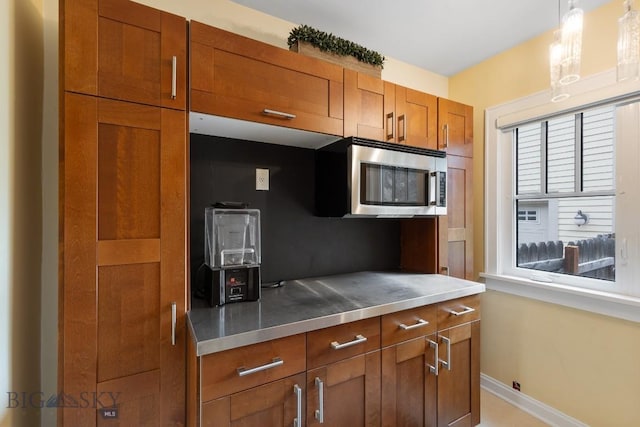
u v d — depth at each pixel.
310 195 1.90
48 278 1.29
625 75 0.95
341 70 1.57
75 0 1.00
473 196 2.27
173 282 1.14
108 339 1.03
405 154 1.70
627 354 1.54
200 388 0.98
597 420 1.64
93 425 1.01
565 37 1.06
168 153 1.13
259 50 1.34
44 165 1.28
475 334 1.71
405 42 2.02
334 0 1.62
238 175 1.67
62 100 0.98
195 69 1.19
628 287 1.57
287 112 1.40
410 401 1.45
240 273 1.40
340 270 2.03
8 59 0.97
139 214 1.09
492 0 1.60
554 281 1.88
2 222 0.94
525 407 1.96
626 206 1.58
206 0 1.58
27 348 1.15
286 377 1.13
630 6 0.94
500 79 2.15
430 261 2.05
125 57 1.06
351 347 1.28
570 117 1.83
